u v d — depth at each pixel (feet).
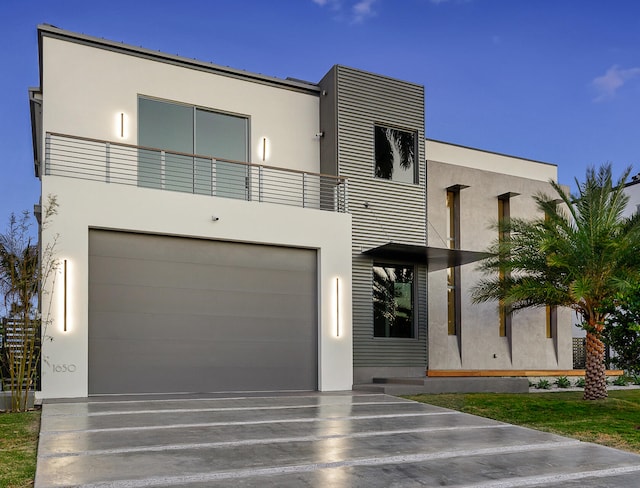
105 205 41.06
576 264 46.47
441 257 53.83
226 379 44.75
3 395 34.99
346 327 49.29
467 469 22.80
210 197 44.70
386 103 55.72
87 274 40.14
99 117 45.75
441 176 59.57
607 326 38.93
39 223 46.16
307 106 54.65
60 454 22.94
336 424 31.09
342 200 51.90
